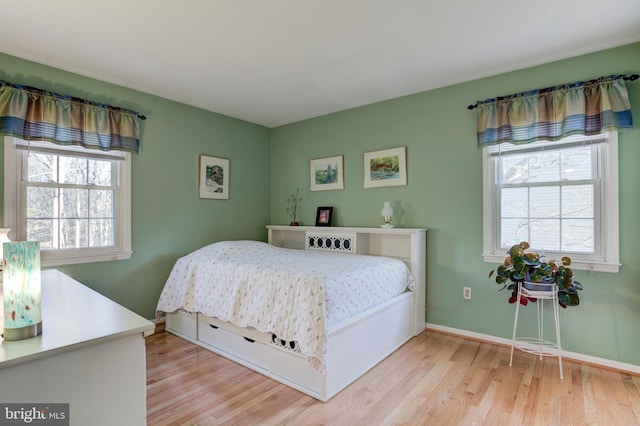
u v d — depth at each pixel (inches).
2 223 97.2
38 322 38.6
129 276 124.3
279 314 88.6
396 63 106.3
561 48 96.5
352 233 139.3
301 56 101.5
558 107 100.9
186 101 140.3
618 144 93.7
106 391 39.4
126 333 40.3
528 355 105.0
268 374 91.8
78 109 110.4
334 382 82.6
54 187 108.3
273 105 146.6
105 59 102.4
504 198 114.3
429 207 129.0
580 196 101.0
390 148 138.7
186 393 82.9
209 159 151.6
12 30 85.7
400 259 130.3
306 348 78.7
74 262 110.7
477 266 118.1
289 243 172.2
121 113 120.6
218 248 127.0
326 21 82.6
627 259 92.8
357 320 90.3
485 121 113.6
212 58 102.4
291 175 174.4
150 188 130.4
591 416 73.2
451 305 123.7
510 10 78.2
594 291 97.5
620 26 85.0
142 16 79.9
